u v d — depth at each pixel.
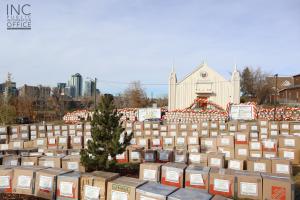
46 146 19.02
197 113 40.47
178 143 18.64
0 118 37.47
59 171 9.76
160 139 19.02
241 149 16.72
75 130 25.75
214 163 13.83
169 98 51.53
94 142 12.50
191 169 10.48
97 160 12.15
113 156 12.70
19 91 68.19
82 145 19.33
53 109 60.09
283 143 16.78
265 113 38.72
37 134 25.62
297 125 23.88
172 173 10.60
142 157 15.71
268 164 12.88
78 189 8.98
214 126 25.64
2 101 44.28
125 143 13.12
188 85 51.38
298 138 16.47
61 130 26.08
